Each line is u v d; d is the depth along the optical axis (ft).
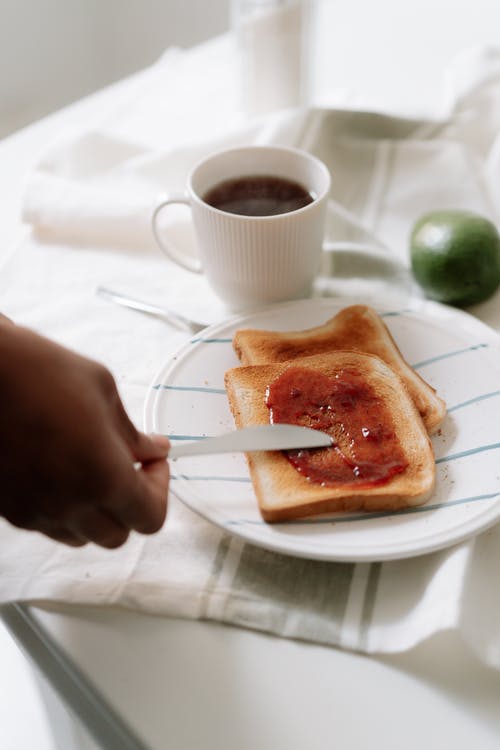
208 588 1.81
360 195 2.88
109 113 3.30
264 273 2.36
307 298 2.51
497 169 2.82
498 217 2.75
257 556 1.87
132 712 1.67
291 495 1.86
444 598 1.72
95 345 2.39
